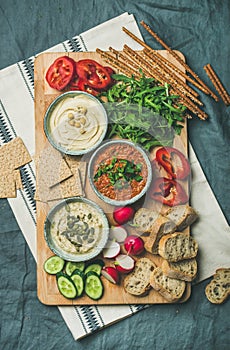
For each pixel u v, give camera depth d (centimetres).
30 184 126
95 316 124
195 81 129
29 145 126
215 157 129
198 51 131
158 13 131
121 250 123
